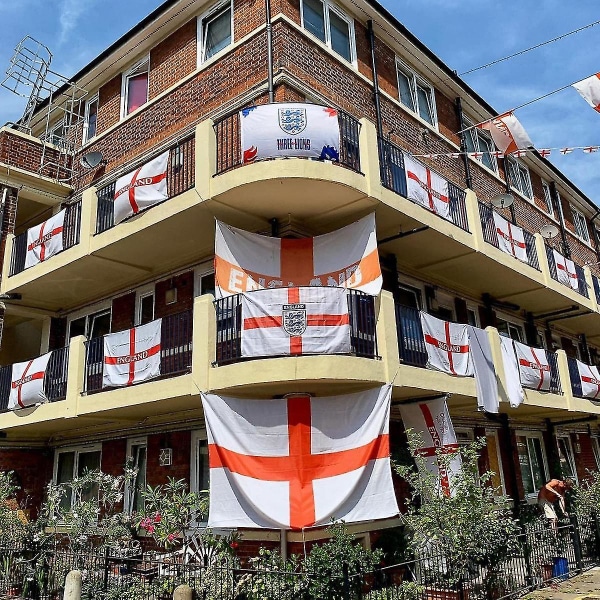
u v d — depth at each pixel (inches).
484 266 517.7
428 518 307.1
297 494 323.9
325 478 329.7
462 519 302.7
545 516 505.4
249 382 335.6
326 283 382.3
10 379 513.3
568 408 572.4
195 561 351.6
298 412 339.0
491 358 471.5
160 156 419.5
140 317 504.7
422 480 324.2
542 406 532.7
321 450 335.3
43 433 563.2
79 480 449.1
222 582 291.4
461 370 430.9
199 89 483.5
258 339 342.0
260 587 285.9
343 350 343.3
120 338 426.6
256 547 359.6
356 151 393.7
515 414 600.7
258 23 448.8
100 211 467.2
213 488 331.3
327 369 333.4
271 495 323.6
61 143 641.6
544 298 624.4
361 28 522.0
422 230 435.5
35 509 554.9
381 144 415.2
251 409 342.0
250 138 366.9
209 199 374.3
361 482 331.3
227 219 400.5
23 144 591.5
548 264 606.9
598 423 794.2
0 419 513.0
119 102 577.3
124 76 582.9
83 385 448.1
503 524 331.6
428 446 404.8
